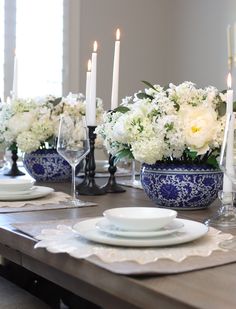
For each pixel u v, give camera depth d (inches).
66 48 166.4
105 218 41.4
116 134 53.6
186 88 53.4
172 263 31.6
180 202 54.5
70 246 35.5
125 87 183.0
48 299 69.1
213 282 28.4
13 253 44.3
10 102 80.3
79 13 168.7
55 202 58.5
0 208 54.4
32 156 78.0
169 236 36.7
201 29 183.6
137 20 184.5
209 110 52.3
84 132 60.1
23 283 71.0
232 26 172.7
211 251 34.5
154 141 51.4
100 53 174.7
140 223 36.2
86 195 65.6
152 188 55.7
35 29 160.2
